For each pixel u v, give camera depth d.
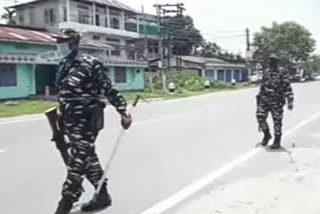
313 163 8.29
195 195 6.37
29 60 32.06
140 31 61.91
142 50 56.09
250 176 7.43
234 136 12.46
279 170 7.78
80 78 5.15
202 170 8.05
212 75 73.31
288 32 87.94
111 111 22.53
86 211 5.59
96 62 5.25
